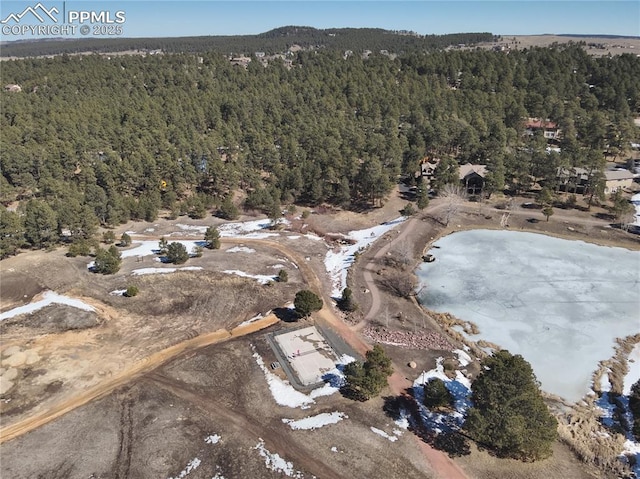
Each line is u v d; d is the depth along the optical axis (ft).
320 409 151.74
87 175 329.11
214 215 330.34
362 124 457.27
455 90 571.28
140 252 265.13
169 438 139.33
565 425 149.07
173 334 190.39
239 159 373.81
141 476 127.54
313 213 327.88
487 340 191.42
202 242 281.74
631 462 136.87
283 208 334.44
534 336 194.08
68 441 138.31
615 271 244.42
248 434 141.28
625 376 172.35
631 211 298.35
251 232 298.97
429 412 151.64
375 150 373.61
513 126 460.55
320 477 127.85
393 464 131.95
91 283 226.38
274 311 207.10
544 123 499.51
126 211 312.91
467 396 159.53
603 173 323.78
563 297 221.66
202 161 371.97
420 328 198.70
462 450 137.18
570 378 170.91
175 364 172.14
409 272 246.47
